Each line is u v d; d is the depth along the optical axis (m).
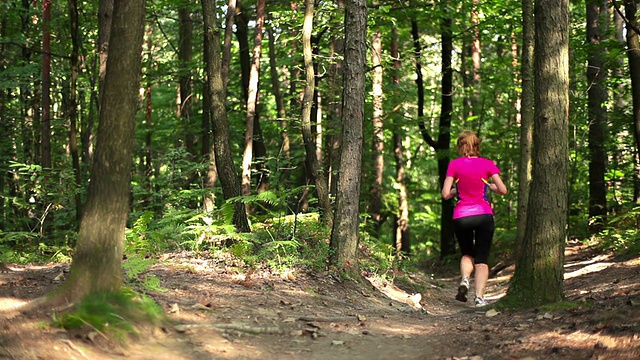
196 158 22.23
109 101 5.12
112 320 4.79
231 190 10.01
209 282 7.29
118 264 5.18
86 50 20.59
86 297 4.96
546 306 6.65
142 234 9.05
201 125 21.98
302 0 15.92
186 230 9.52
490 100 23.50
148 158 21.03
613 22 20.33
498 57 22.28
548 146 7.01
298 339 5.55
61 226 16.78
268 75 23.61
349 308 7.53
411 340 5.80
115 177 5.13
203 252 9.01
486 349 5.20
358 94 9.25
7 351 4.07
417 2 17.81
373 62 18.52
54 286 6.43
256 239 8.82
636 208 14.79
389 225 34.38
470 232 7.45
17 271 7.48
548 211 6.98
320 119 16.58
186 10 21.17
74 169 14.89
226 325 5.48
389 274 11.27
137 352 4.61
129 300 5.12
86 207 5.16
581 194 19.67
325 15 14.92
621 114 17.55
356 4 9.21
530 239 7.08
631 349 4.45
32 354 4.10
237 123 21.44
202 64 18.83
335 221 9.20
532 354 4.89
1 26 19.55
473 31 19.98
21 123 21.48
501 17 18.62
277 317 6.18
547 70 7.00
